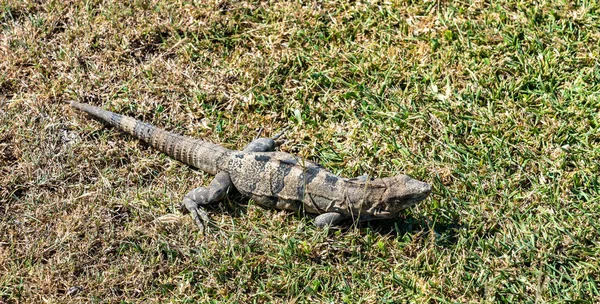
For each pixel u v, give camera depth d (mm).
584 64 9672
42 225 8570
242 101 9609
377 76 9758
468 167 8711
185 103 9711
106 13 10570
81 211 8648
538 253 7984
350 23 10375
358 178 8469
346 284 7879
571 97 9336
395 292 7801
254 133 9336
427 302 7656
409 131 9180
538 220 8250
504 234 8164
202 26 10445
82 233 8492
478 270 7883
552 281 7785
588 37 9898
